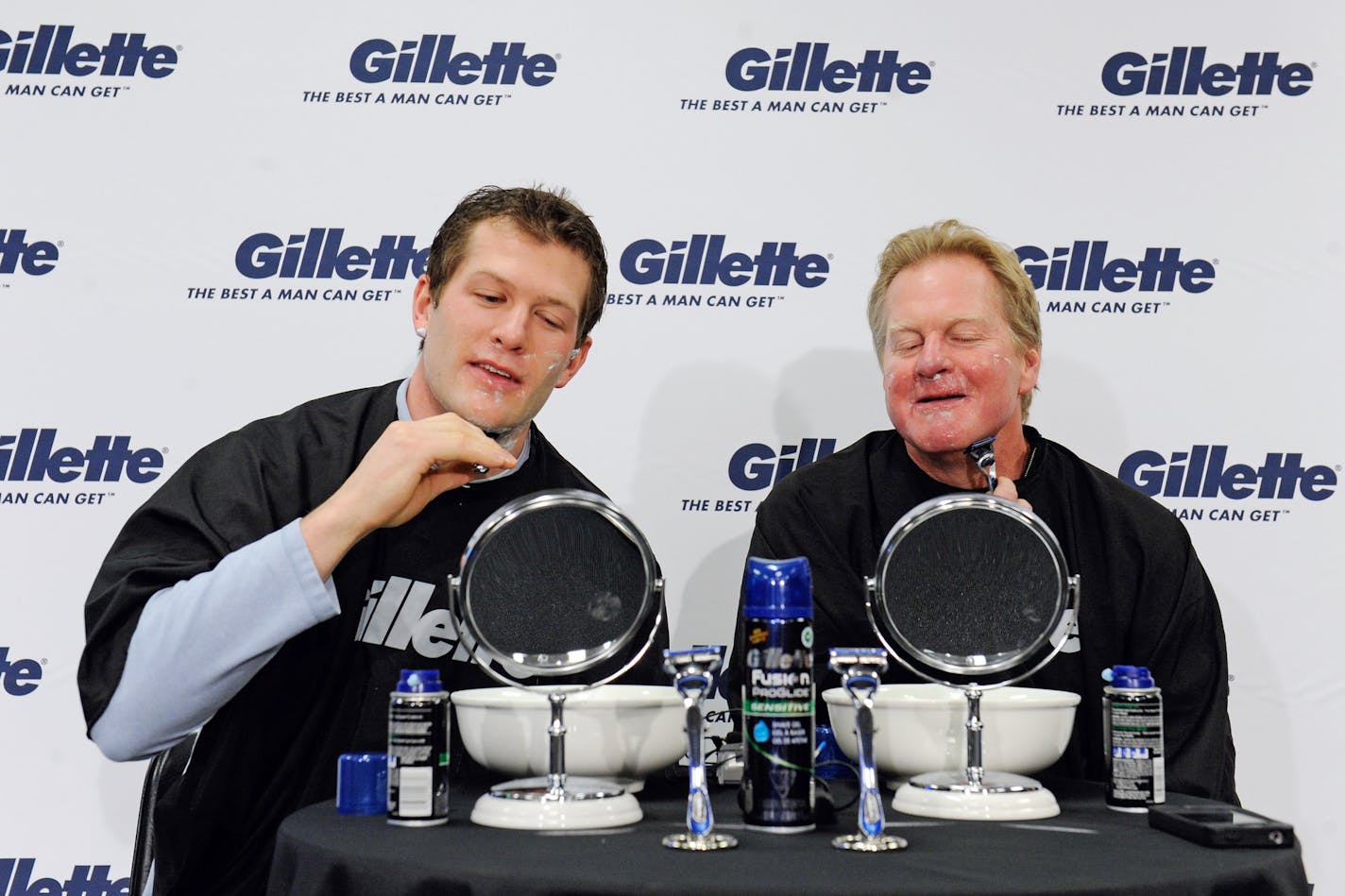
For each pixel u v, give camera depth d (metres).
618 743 1.14
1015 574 1.20
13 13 2.06
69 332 2.04
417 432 1.29
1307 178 2.09
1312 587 2.04
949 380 1.55
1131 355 2.09
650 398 2.10
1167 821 1.04
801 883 0.84
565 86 2.11
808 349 2.10
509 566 1.15
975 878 0.85
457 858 0.92
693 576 2.09
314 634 1.43
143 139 2.07
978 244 1.60
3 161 2.05
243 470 1.48
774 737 1.04
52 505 2.03
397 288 2.08
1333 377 2.07
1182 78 2.11
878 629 1.19
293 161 2.08
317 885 0.95
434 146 2.09
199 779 1.36
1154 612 1.55
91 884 1.99
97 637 1.33
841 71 2.11
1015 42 2.12
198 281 2.07
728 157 2.11
